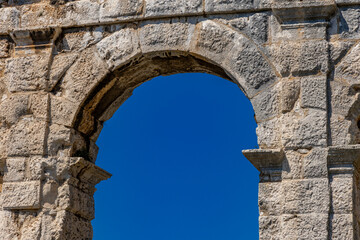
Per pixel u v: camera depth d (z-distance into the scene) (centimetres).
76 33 1691
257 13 1585
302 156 1485
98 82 1655
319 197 1453
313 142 1486
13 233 1616
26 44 1714
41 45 1703
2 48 1730
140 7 1644
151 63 1678
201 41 1600
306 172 1473
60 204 1620
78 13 1688
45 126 1655
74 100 1658
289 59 1541
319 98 1507
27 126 1662
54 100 1669
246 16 1591
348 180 1458
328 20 1553
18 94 1686
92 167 1694
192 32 1609
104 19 1664
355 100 1501
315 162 1473
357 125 1523
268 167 1504
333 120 1499
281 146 1503
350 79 1513
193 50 1602
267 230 1469
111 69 1645
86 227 1705
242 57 1568
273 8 1557
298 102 1518
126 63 1645
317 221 1441
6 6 1755
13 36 1712
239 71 1564
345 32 1540
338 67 1523
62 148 1652
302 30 1552
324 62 1524
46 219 1612
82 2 1692
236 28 1588
